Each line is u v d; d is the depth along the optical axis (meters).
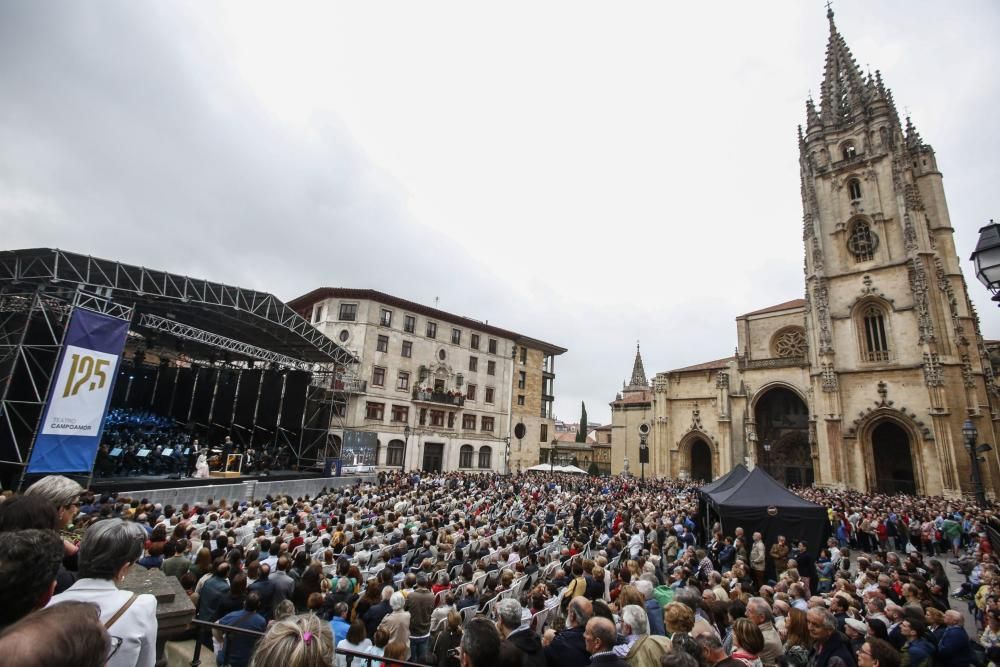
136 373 40.56
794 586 9.60
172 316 31.08
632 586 7.73
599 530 20.56
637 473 62.50
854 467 40.88
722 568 15.73
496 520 18.78
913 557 14.22
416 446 48.91
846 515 23.94
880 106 45.72
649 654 5.91
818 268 46.03
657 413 57.16
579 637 6.38
